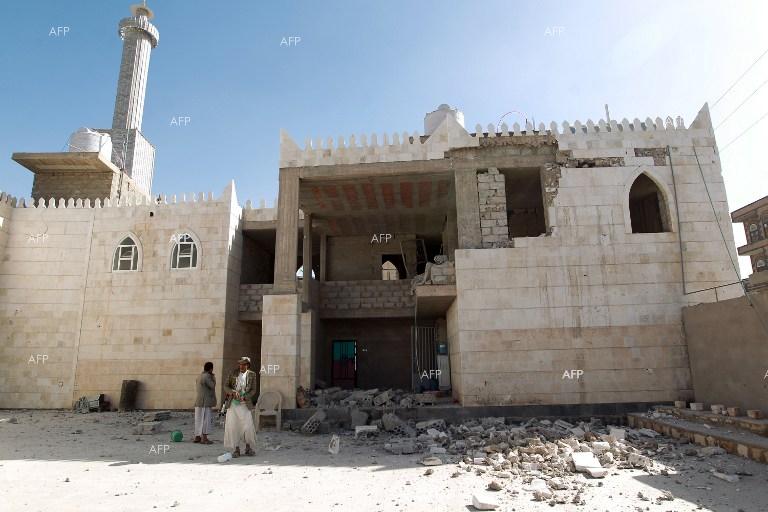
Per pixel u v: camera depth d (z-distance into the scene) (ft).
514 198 64.64
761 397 37.45
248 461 31.22
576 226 50.78
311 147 56.34
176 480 25.66
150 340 70.69
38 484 24.53
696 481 25.23
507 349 48.55
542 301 49.29
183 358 69.77
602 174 51.75
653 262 49.60
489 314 49.34
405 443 36.06
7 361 70.95
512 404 47.39
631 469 28.14
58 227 75.05
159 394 69.00
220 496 22.41
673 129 52.75
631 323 48.47
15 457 32.60
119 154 117.08
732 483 24.80
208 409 39.45
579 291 49.34
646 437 38.50
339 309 76.23
